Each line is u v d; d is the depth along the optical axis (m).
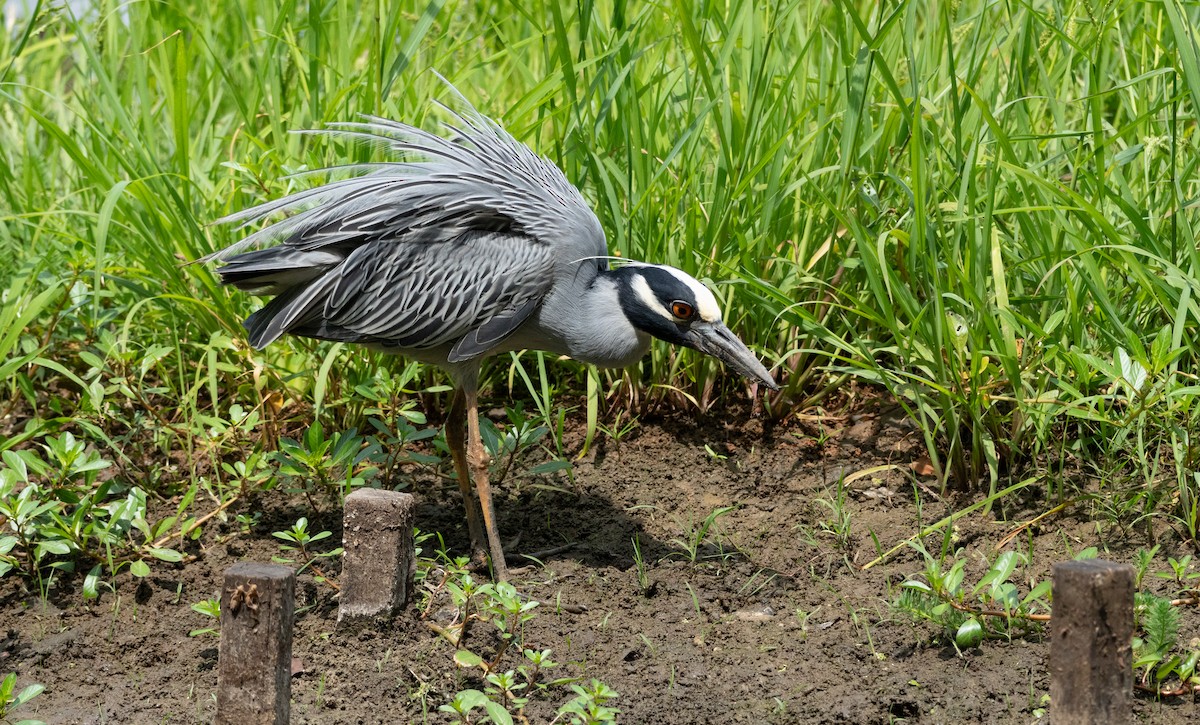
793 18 12.94
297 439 11.49
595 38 12.34
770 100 12.15
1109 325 10.52
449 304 9.69
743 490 10.93
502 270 9.66
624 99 11.76
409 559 8.80
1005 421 10.68
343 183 9.95
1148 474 10.20
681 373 11.77
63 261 11.83
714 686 8.22
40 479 10.07
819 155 11.84
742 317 11.62
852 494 10.74
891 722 7.82
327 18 13.34
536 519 10.61
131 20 13.94
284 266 9.56
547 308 9.91
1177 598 8.96
